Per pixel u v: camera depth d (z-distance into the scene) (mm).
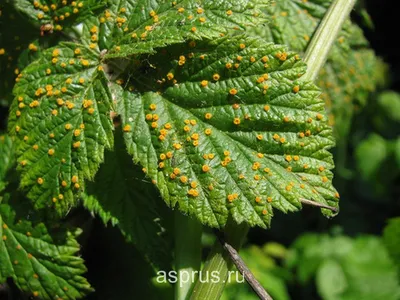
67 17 267
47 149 250
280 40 320
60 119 251
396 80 746
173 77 255
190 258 275
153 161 248
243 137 249
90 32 261
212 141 249
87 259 314
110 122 250
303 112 247
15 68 285
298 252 692
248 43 251
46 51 259
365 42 359
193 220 275
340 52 347
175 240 277
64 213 250
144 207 282
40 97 254
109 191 281
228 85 251
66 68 256
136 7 260
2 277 278
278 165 247
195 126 250
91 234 312
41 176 249
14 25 284
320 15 325
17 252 277
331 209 244
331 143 247
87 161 247
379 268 646
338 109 353
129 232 280
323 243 689
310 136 247
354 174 799
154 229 282
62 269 276
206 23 250
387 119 772
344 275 658
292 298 709
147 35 252
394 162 763
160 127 251
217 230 254
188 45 254
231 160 246
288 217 745
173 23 252
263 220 241
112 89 257
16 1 271
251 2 252
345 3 279
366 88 357
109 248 315
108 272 314
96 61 258
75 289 276
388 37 413
